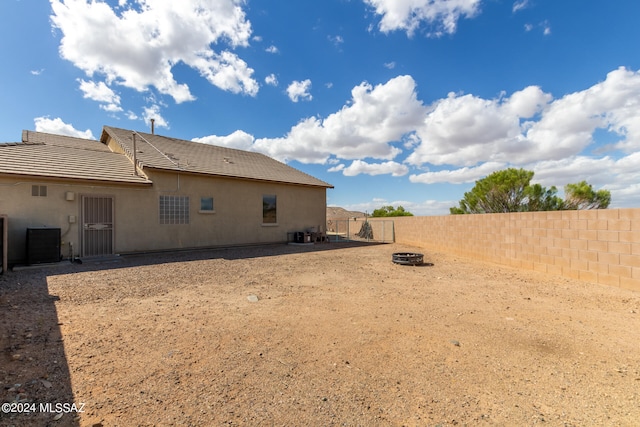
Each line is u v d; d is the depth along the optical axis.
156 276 7.53
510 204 16.84
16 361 3.05
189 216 12.90
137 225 11.40
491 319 4.54
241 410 2.36
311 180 18.89
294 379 2.83
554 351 3.46
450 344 3.63
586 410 2.41
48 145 11.79
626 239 6.45
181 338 3.73
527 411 2.39
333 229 30.38
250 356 3.28
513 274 8.23
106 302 5.24
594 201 14.48
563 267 7.88
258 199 15.62
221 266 9.13
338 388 2.69
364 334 3.91
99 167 11.28
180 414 2.30
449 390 2.68
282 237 16.80
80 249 10.09
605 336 3.90
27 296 5.51
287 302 5.37
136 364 3.06
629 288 6.37
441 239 13.80
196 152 16.23
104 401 2.44
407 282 7.16
